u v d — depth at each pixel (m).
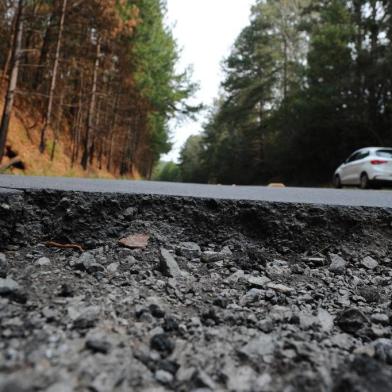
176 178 93.94
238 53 33.59
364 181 10.26
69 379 0.97
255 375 1.10
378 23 18.80
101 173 21.50
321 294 1.92
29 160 12.70
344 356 1.27
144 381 1.03
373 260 2.39
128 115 27.17
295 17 28.98
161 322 1.41
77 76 18.77
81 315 1.33
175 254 2.25
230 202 2.64
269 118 28.52
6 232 2.18
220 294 1.79
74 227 2.34
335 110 19.50
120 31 16.61
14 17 13.60
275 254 2.43
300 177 25.02
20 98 15.69
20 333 1.16
